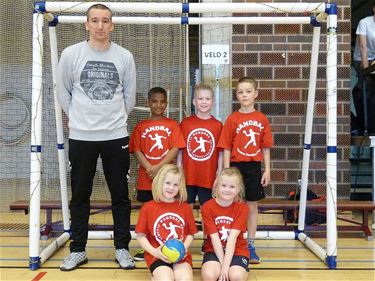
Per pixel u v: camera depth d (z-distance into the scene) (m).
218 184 2.84
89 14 2.85
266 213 4.49
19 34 4.49
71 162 3.01
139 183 3.33
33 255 2.98
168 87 4.46
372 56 4.92
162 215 2.80
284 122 4.60
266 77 4.59
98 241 3.74
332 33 2.99
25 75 4.51
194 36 4.66
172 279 2.54
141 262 3.16
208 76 4.52
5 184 4.55
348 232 4.02
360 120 5.03
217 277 2.64
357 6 6.75
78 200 3.04
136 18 3.42
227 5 3.00
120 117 3.02
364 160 5.23
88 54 2.96
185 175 3.31
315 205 3.90
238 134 3.21
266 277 2.85
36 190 2.98
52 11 3.01
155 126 3.32
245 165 3.19
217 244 2.76
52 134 4.38
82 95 2.95
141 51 4.45
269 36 4.57
